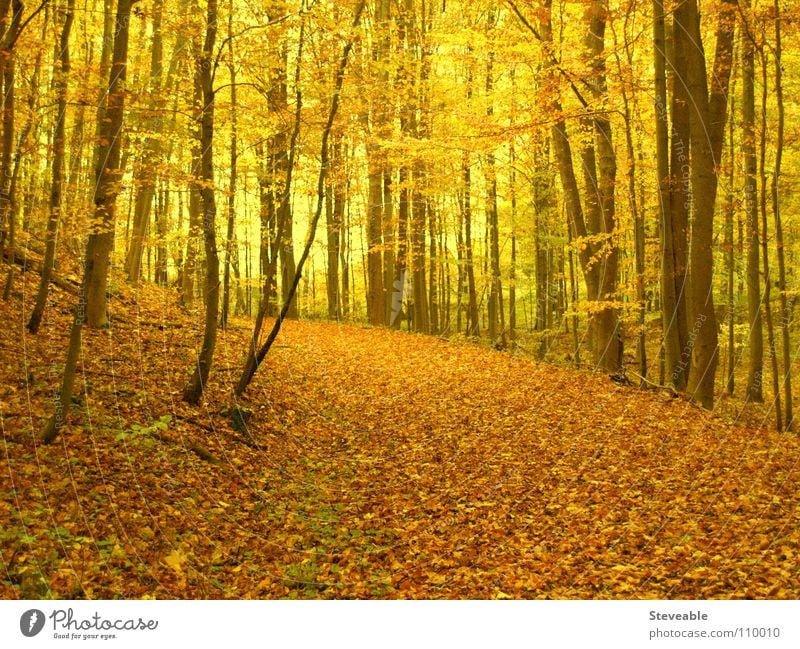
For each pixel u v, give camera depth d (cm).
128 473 715
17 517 565
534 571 609
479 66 1750
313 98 1083
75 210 1099
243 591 589
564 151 1476
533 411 1147
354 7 993
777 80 1182
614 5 1345
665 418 1061
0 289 1136
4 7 865
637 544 635
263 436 1008
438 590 590
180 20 947
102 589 530
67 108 1220
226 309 1555
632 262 1723
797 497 715
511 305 2364
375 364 1602
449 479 882
